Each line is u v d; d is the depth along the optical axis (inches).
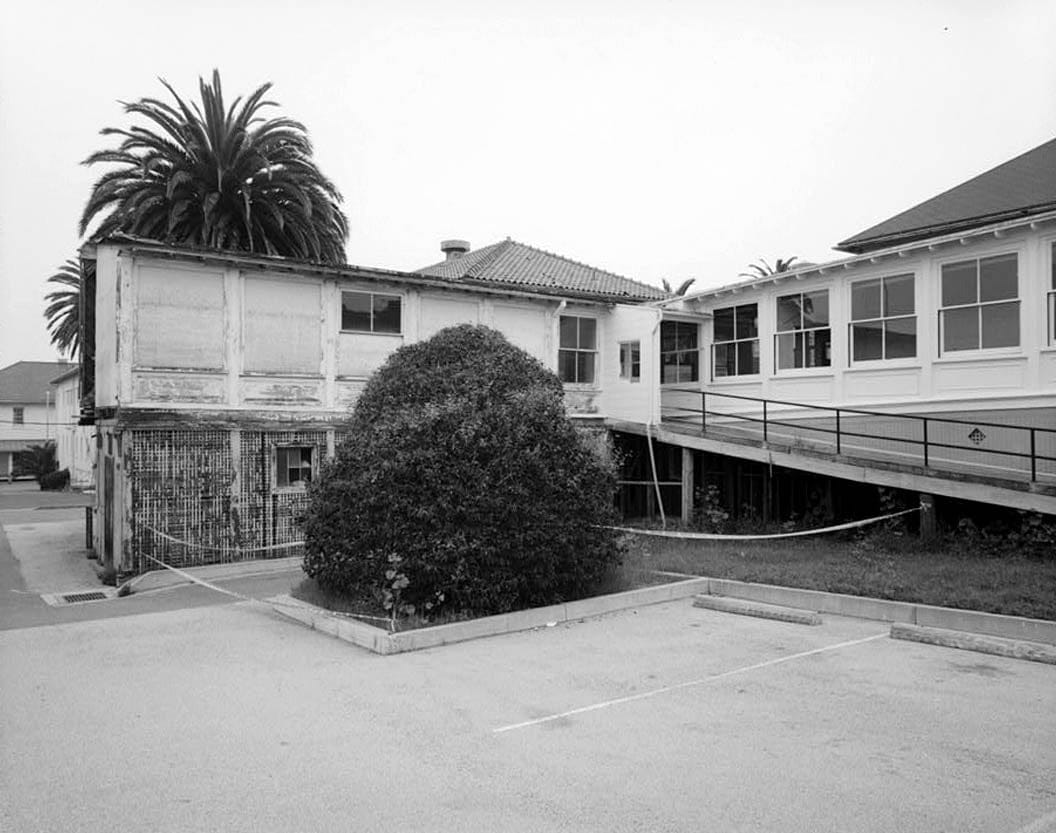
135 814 198.4
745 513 744.3
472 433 407.5
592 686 301.9
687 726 257.8
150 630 403.9
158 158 1026.7
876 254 651.5
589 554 427.5
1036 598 383.9
